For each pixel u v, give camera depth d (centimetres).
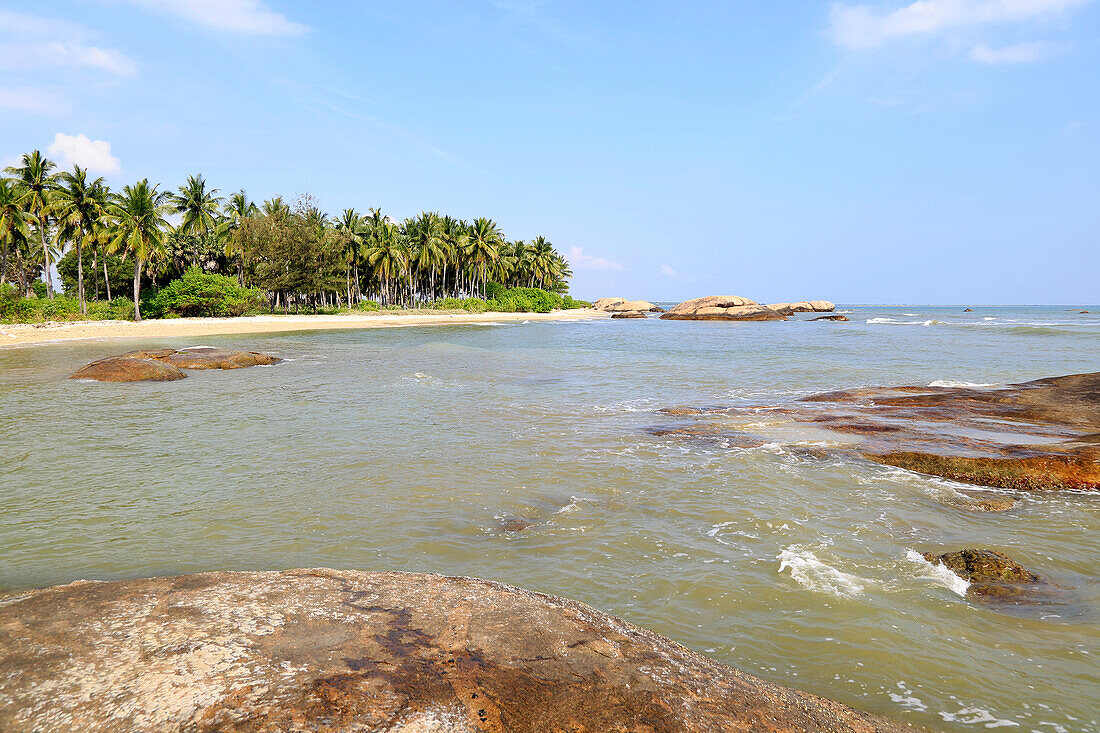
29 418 1098
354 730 234
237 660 277
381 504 640
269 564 492
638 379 1736
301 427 1033
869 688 340
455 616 342
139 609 333
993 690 339
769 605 430
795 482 717
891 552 524
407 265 7162
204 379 1667
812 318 7300
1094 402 1045
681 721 266
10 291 4200
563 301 11394
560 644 318
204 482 715
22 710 238
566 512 616
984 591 454
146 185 4650
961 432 920
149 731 228
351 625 321
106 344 2895
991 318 7419
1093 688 341
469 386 1570
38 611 329
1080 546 545
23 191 4403
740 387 1577
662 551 521
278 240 5772
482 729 243
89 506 631
